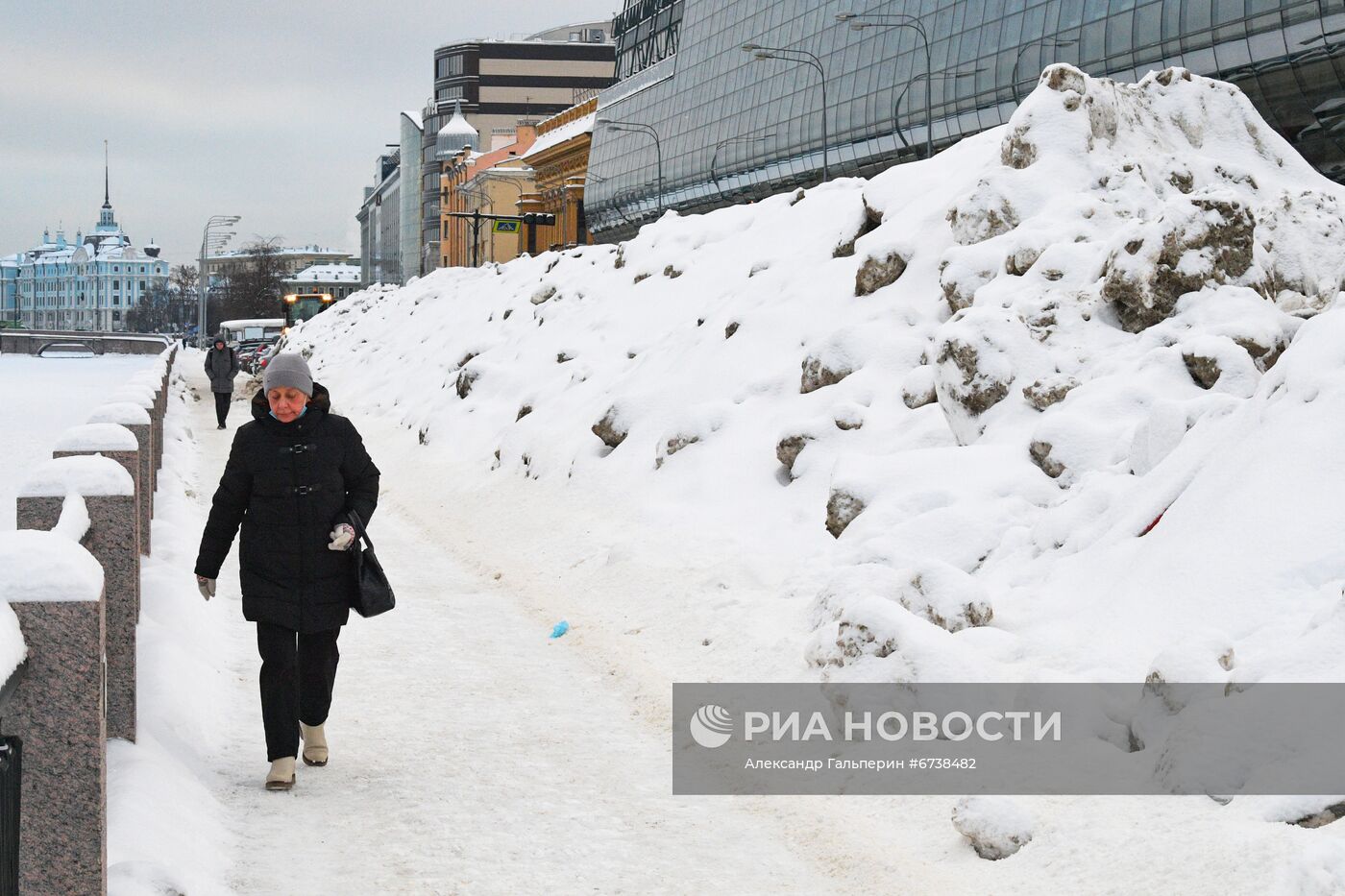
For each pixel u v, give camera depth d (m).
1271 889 4.09
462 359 25.69
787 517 11.07
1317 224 12.36
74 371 57.56
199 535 11.62
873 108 59.06
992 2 50.78
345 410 30.16
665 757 6.41
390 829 5.42
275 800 5.75
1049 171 13.31
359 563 5.98
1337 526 6.34
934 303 13.48
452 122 149.25
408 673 8.02
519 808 5.70
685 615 8.90
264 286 149.62
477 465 17.86
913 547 8.70
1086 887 4.56
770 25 70.69
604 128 95.06
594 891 4.82
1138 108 14.72
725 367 14.79
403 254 173.00
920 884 4.83
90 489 5.70
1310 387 7.16
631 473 13.67
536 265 32.44
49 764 3.58
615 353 19.62
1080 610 7.14
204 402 36.62
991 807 5.06
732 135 73.88
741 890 4.85
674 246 22.39
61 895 3.62
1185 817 4.80
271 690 5.92
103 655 3.72
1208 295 10.57
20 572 3.53
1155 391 9.61
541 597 10.22
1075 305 11.11
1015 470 9.45
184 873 4.54
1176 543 6.98
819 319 14.64
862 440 11.65
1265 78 39.44
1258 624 6.11
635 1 97.19
